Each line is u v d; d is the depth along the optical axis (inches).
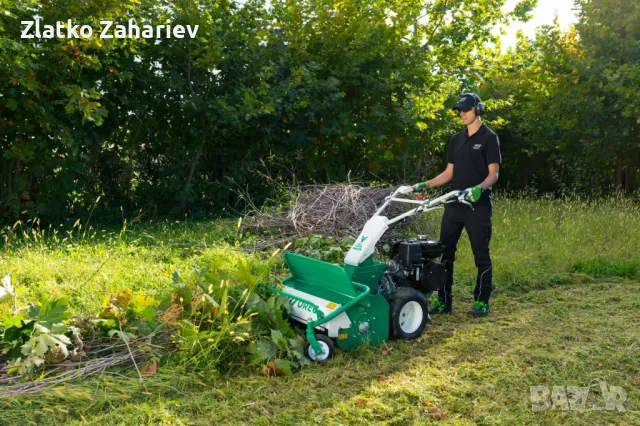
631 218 379.6
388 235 337.1
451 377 151.5
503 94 719.1
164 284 214.2
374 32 478.0
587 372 155.9
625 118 511.5
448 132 544.1
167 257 279.4
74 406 127.6
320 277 177.9
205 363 149.2
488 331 191.9
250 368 153.0
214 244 292.4
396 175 528.4
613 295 240.5
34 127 342.0
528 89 653.9
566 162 625.6
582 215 388.5
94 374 141.5
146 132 414.6
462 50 738.2
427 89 538.3
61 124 341.1
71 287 203.5
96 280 214.2
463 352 171.9
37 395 129.3
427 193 472.4
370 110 489.1
